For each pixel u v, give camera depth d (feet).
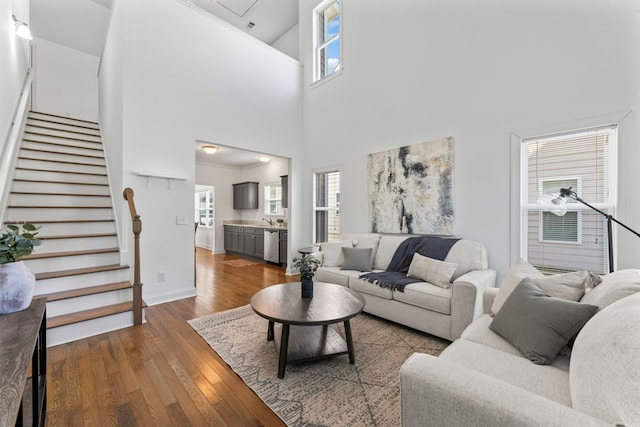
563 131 8.52
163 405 5.60
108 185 13.67
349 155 15.08
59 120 17.58
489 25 10.07
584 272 5.27
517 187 9.43
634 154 7.40
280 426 5.08
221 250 25.94
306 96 17.72
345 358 7.34
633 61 7.41
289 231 17.38
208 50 13.51
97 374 6.59
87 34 20.97
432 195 11.46
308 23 17.75
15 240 4.64
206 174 25.07
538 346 4.52
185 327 9.23
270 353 7.55
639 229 7.34
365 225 14.23
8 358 3.16
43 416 4.81
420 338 8.48
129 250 10.95
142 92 11.37
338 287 8.74
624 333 2.78
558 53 8.61
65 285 9.37
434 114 11.60
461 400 2.89
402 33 12.72
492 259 9.99
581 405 2.83
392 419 5.20
